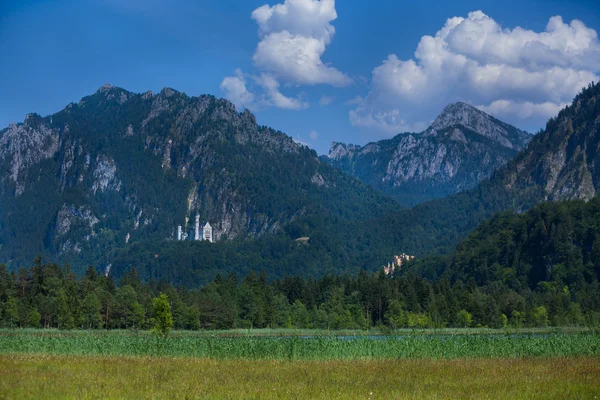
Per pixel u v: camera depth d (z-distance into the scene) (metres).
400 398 48.00
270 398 47.12
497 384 56.28
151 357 83.25
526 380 59.19
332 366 71.75
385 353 88.50
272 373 63.44
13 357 78.31
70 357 80.12
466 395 50.25
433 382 57.53
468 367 71.38
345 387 53.28
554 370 68.00
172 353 87.88
